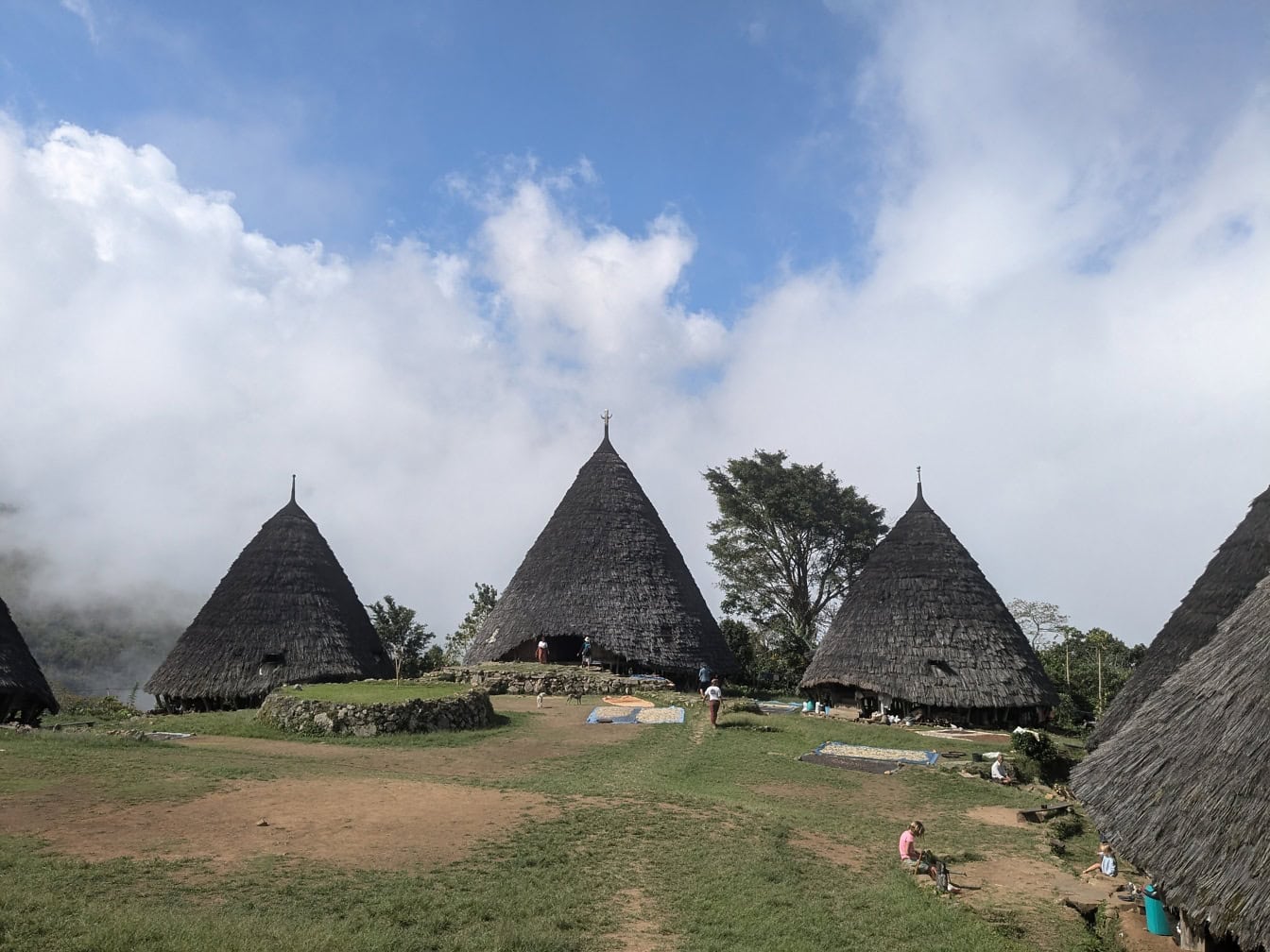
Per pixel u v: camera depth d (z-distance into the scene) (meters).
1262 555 22.73
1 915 9.36
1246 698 11.31
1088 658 45.50
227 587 38.09
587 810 15.75
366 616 41.12
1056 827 19.19
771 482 55.44
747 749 25.12
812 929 11.34
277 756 20.42
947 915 12.37
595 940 10.52
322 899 10.92
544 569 41.47
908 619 35.00
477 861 12.73
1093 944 12.05
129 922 9.33
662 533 44.31
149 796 15.16
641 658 38.09
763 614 56.53
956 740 28.58
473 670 36.72
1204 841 10.07
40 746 19.03
